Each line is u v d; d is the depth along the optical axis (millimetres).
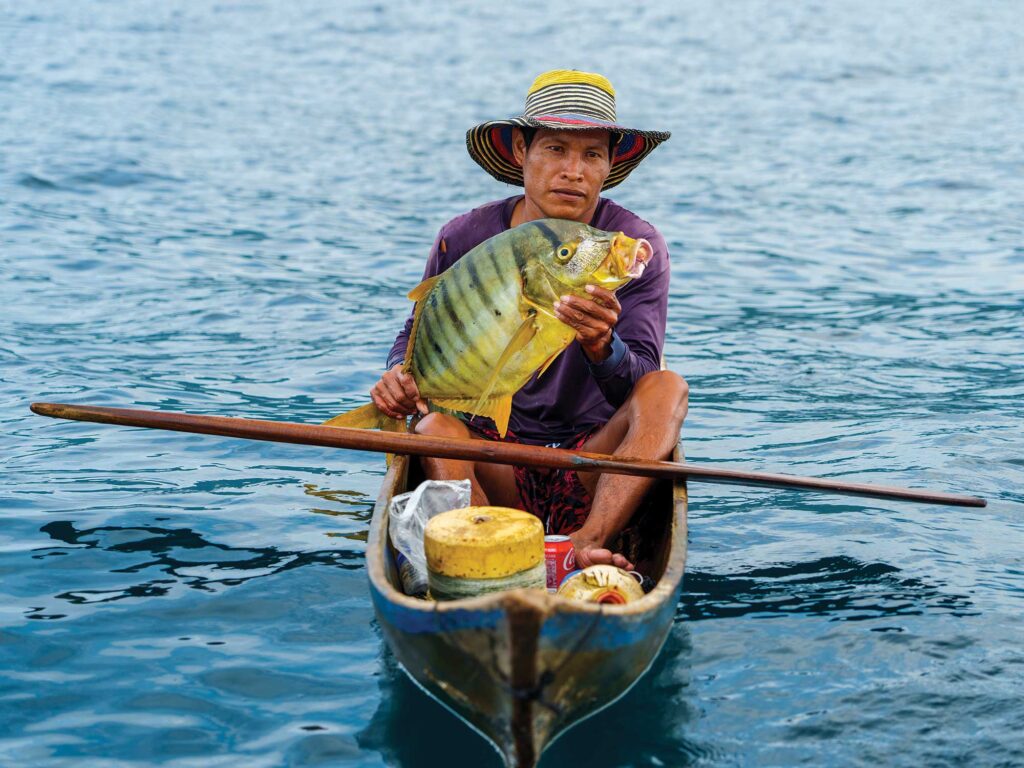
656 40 27469
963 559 4203
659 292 4492
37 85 18469
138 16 29609
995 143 15156
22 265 8852
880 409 6051
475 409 4062
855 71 22328
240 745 3092
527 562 3184
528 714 2781
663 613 3090
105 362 6672
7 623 3686
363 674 3438
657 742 3090
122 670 3438
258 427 3994
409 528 3605
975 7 34562
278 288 8539
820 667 3445
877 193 12438
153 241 9875
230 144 14711
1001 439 5496
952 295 8555
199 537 4367
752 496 4875
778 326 7812
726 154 14750
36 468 5039
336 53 24594
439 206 11695
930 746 3053
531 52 25297
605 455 3902
